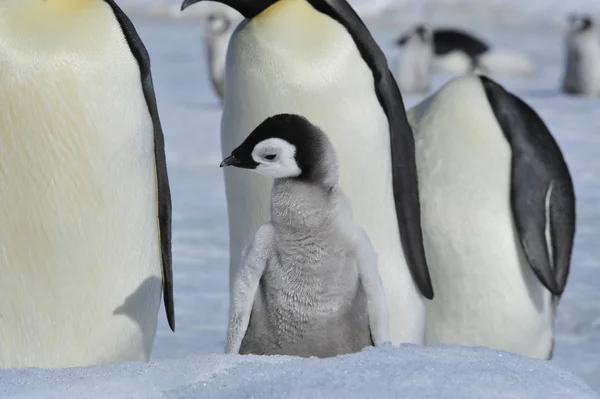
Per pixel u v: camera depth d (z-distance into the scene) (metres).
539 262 12.39
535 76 59.50
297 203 7.73
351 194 10.63
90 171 8.84
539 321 12.88
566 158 30.53
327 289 7.73
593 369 12.69
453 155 12.42
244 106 10.63
